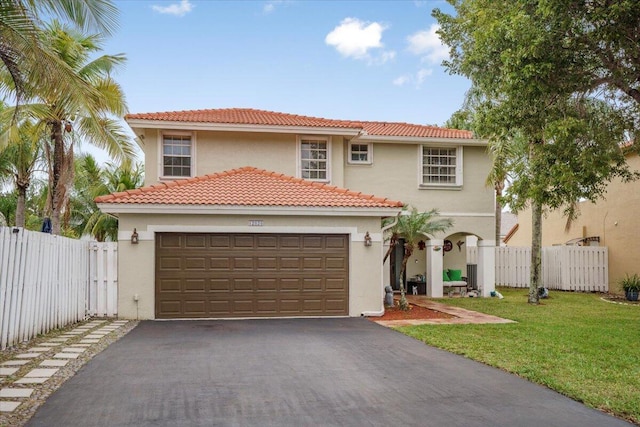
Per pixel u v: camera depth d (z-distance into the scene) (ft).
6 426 17.84
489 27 40.70
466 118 66.54
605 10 34.65
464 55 54.39
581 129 37.68
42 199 97.91
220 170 60.59
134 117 57.52
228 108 71.46
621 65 39.42
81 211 95.66
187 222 46.44
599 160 38.96
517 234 105.09
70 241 41.96
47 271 37.14
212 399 21.36
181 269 46.47
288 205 46.88
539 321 45.37
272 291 47.55
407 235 52.75
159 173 59.06
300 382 24.20
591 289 78.23
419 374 25.90
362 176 67.15
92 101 35.88
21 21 31.09
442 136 68.85
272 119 63.87
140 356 29.60
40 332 36.11
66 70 33.24
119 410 19.79
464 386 23.68
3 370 25.70
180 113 62.54
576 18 36.50
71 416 19.01
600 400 21.26
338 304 48.49
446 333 38.04
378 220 49.39
